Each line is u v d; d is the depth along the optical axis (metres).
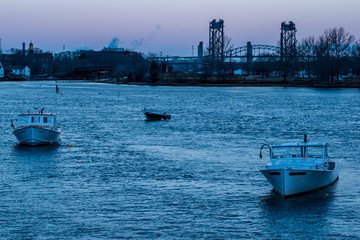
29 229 30.86
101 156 53.84
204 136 70.69
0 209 34.53
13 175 44.62
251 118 98.50
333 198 36.94
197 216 33.25
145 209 34.66
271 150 41.06
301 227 31.22
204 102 149.62
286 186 36.53
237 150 57.88
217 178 43.31
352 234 30.06
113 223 31.95
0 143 62.72
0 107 125.00
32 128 59.94
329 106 132.00
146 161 51.00
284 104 140.38
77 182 42.03
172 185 41.00
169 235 30.09
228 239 29.44
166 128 80.62
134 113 109.88
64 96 180.75
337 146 61.06
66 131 75.62
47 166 48.59
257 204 35.72
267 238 29.56
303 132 76.06
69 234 30.14
